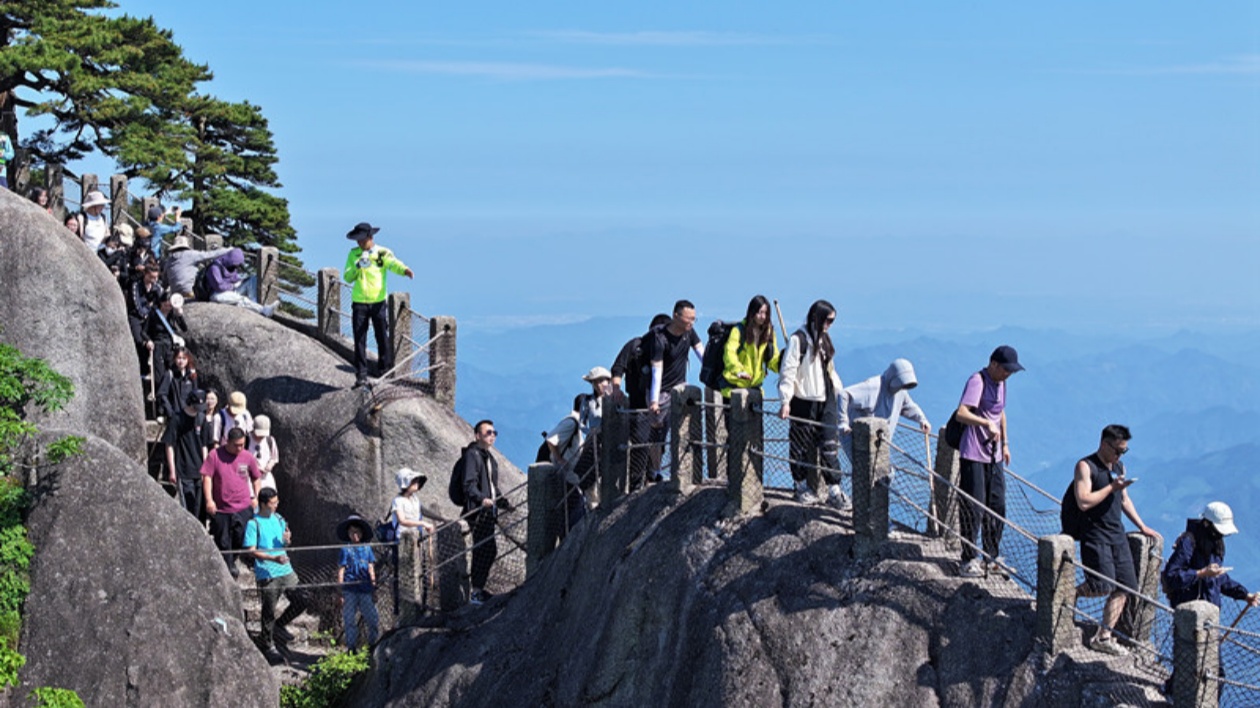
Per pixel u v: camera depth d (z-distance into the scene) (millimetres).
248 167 48906
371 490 24156
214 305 27578
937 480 15477
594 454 19266
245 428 22578
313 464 24609
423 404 24844
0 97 39906
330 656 20531
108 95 40500
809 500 16188
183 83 44844
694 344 18219
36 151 42219
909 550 14703
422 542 20484
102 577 18734
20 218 22906
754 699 14578
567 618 17875
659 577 16344
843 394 15734
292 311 30406
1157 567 14898
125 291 25266
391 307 25734
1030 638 13336
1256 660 12672
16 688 18281
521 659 18188
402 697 18828
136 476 19203
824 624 14562
